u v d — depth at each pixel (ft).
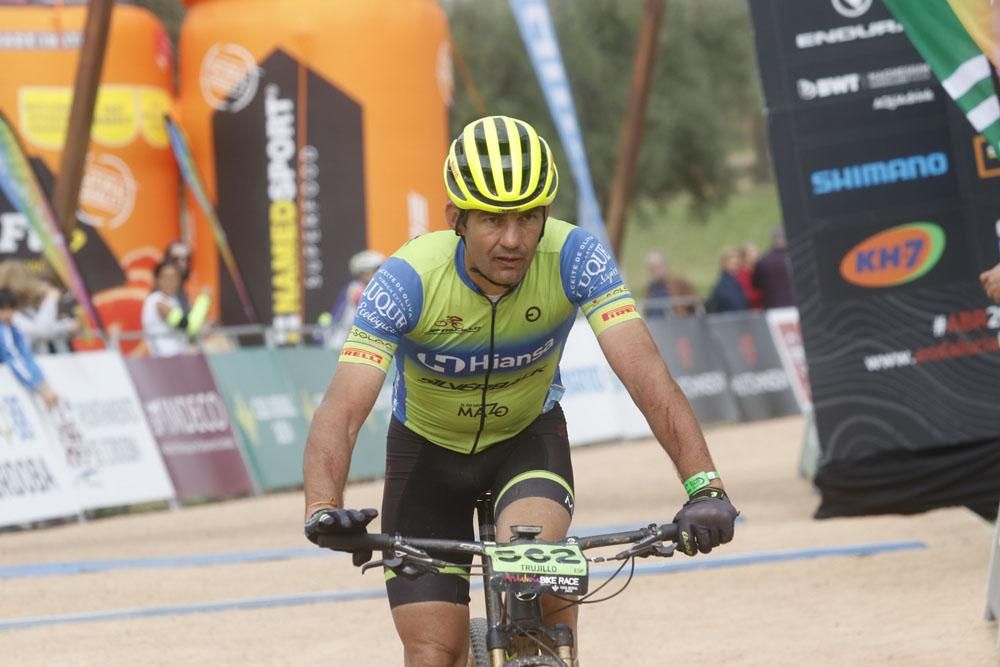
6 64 116.88
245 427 97.86
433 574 30.32
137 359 92.07
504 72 223.10
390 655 45.11
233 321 122.93
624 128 141.90
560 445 31.94
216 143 123.65
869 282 70.79
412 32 123.85
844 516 70.85
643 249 332.80
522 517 29.58
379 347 29.09
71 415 86.43
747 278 150.71
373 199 122.11
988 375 69.72
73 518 85.66
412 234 123.44
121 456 88.74
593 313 29.91
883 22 70.95
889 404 70.44
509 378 30.99
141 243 121.29
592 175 227.61
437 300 29.63
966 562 56.49
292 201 122.11
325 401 28.53
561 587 24.57
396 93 122.93
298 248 122.01
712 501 25.64
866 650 43.06
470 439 31.89
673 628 47.91
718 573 57.41
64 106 118.11
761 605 50.93
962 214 70.23
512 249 27.45
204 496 92.99
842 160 71.26
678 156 235.40
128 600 57.31
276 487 98.58
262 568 64.75
